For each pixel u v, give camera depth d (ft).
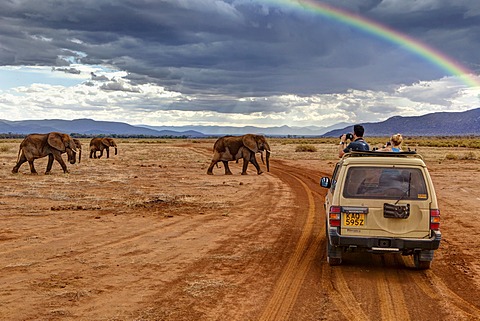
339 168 30.07
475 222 45.60
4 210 48.08
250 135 93.97
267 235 38.60
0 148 189.98
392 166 27.61
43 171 95.86
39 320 19.99
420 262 28.53
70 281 25.54
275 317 20.92
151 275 27.02
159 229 40.40
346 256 32.32
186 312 21.33
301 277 27.20
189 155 173.37
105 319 20.27
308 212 50.67
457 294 24.62
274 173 98.89
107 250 32.65
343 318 20.90
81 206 50.72
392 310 21.99
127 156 162.81
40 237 36.32
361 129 33.83
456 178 88.63
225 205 54.34
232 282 25.95
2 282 25.12
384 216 27.12
